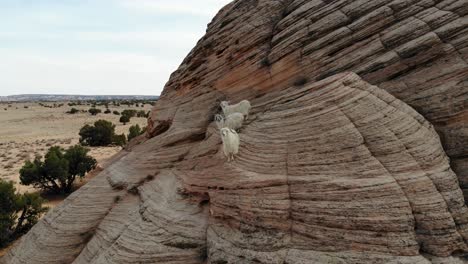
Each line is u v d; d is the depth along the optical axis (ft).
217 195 39.11
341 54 46.52
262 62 52.65
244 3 59.82
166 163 54.29
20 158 163.53
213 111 55.98
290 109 40.40
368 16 45.91
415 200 31.65
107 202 53.78
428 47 42.04
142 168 55.52
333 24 47.75
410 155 34.37
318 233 31.89
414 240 30.22
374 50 44.68
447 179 33.53
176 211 42.60
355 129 35.58
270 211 34.17
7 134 247.29
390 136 35.12
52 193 117.91
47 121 313.53
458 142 38.58
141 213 45.14
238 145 40.68
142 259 38.14
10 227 81.10
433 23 42.78
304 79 47.96
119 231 45.62
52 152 121.70
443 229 30.94
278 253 32.40
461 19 42.16
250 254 33.24
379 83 43.47
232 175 38.52
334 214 31.73
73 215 53.11
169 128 61.16
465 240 31.83
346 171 33.65
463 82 39.78
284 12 54.65
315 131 36.78
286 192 34.55
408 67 42.80
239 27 57.26
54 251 50.03
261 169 37.29
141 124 276.82
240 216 35.81
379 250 29.89
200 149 49.96
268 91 51.96
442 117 39.73
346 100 37.78
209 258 35.78
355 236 30.66
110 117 335.06
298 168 35.45
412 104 41.32
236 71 55.77
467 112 39.06
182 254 37.88
